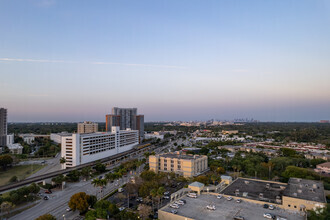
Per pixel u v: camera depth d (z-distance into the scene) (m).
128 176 186.25
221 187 129.00
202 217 86.88
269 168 178.62
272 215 87.19
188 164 185.50
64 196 135.38
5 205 107.31
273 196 109.56
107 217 99.75
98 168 198.50
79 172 175.88
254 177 178.38
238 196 109.38
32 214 109.00
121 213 100.06
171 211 92.06
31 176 189.50
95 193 141.25
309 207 92.50
